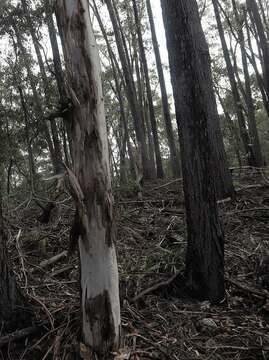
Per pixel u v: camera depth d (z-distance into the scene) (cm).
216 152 707
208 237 407
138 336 347
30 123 1076
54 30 1109
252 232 577
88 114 303
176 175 1562
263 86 1550
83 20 300
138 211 664
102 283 312
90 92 302
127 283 431
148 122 1948
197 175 406
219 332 363
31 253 516
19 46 1200
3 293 362
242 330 366
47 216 589
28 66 1157
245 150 1338
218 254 410
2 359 339
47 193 668
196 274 415
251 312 398
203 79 408
